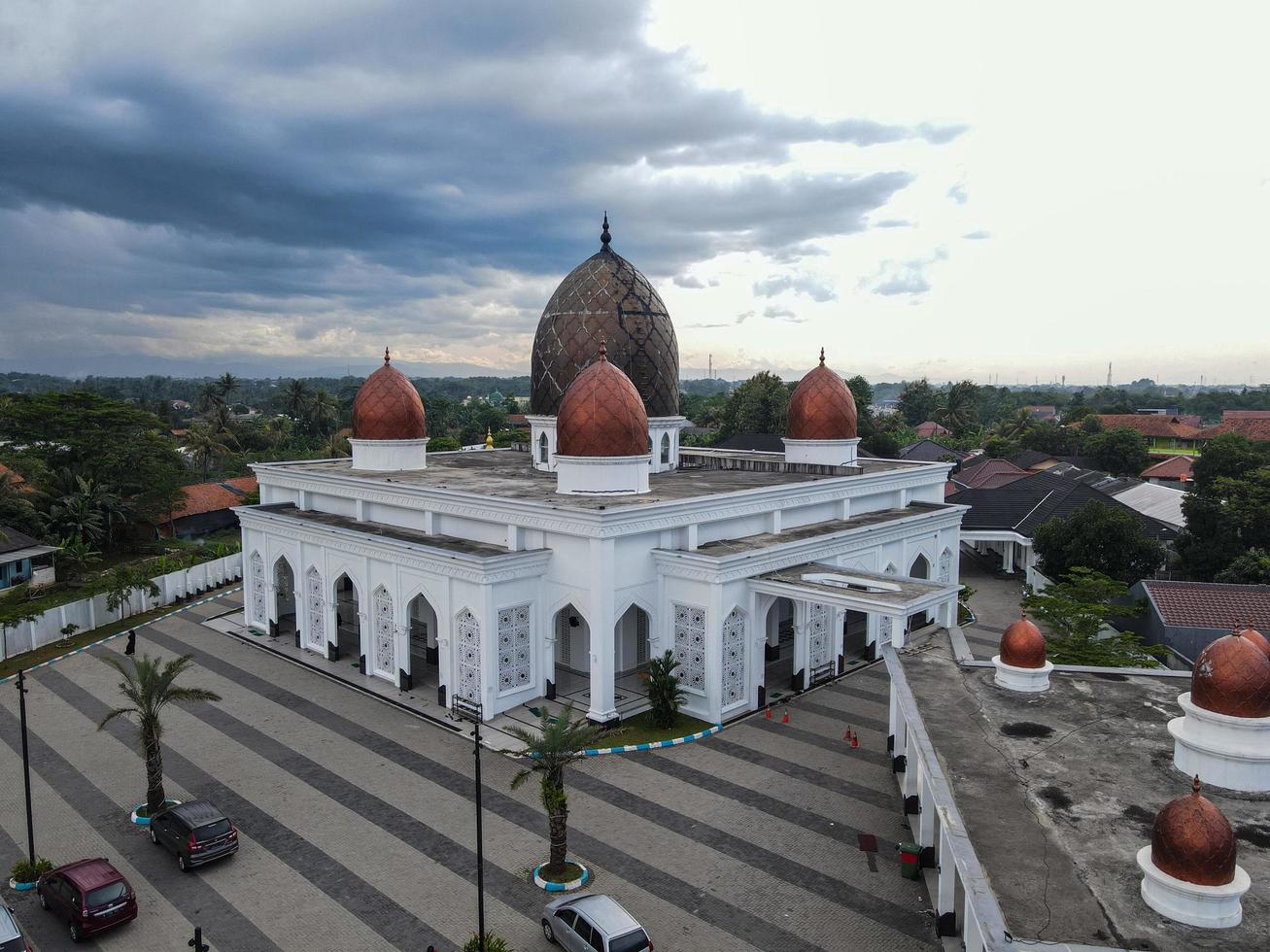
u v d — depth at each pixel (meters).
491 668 28.06
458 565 28.19
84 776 24.75
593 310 38.22
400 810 22.53
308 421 115.12
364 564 31.98
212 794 23.56
